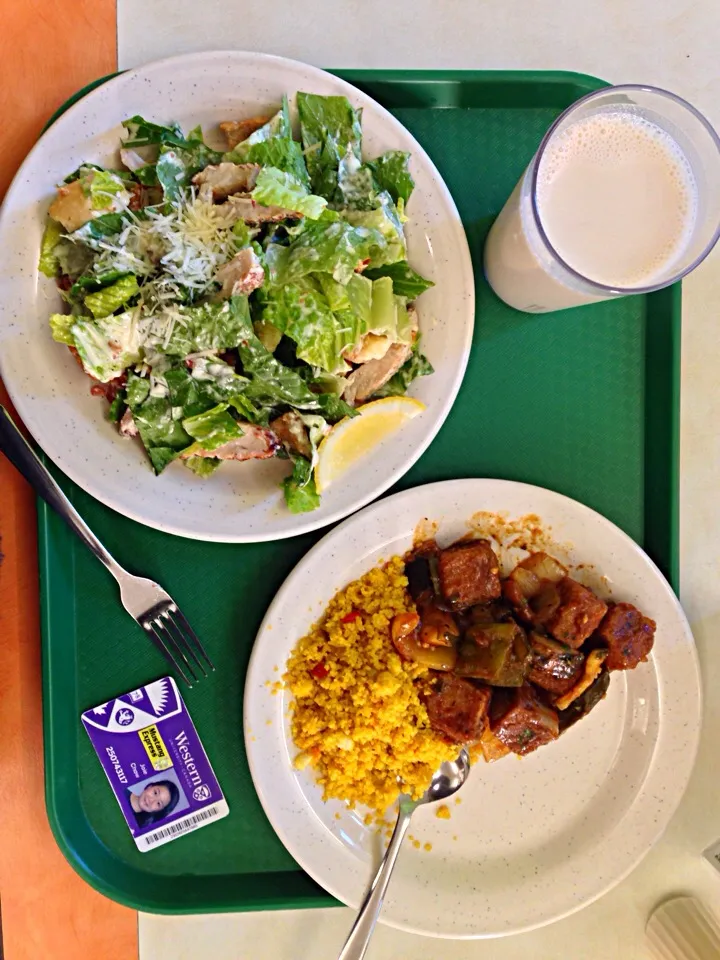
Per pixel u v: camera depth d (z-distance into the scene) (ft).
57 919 1.56
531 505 1.51
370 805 1.51
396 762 1.49
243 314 1.32
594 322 1.56
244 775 1.53
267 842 1.54
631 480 1.59
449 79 1.47
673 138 1.30
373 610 1.49
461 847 1.54
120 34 1.50
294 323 1.34
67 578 1.49
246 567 1.52
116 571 1.45
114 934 1.59
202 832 1.53
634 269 1.32
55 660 1.46
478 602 1.50
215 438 1.37
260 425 1.40
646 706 1.55
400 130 1.41
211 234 1.31
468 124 1.53
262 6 1.50
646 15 1.56
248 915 1.61
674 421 1.53
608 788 1.56
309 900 1.53
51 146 1.35
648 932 1.63
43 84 1.48
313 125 1.40
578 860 1.54
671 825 1.65
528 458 1.56
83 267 1.36
